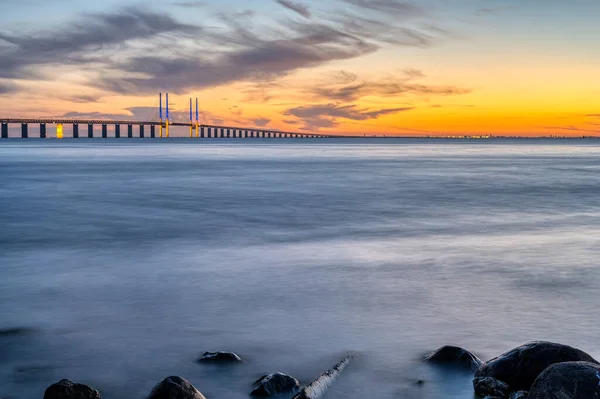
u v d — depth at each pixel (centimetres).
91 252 1492
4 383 675
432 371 699
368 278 1179
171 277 1195
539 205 2634
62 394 594
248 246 1580
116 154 9844
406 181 4116
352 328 857
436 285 1117
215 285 1123
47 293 1063
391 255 1435
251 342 801
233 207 2545
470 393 643
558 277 1184
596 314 922
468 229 1898
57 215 2267
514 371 636
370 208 2511
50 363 731
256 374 696
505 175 4788
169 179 4275
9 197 2975
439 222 2072
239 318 908
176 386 587
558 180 4200
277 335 828
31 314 933
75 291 1078
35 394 648
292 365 722
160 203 2708
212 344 793
